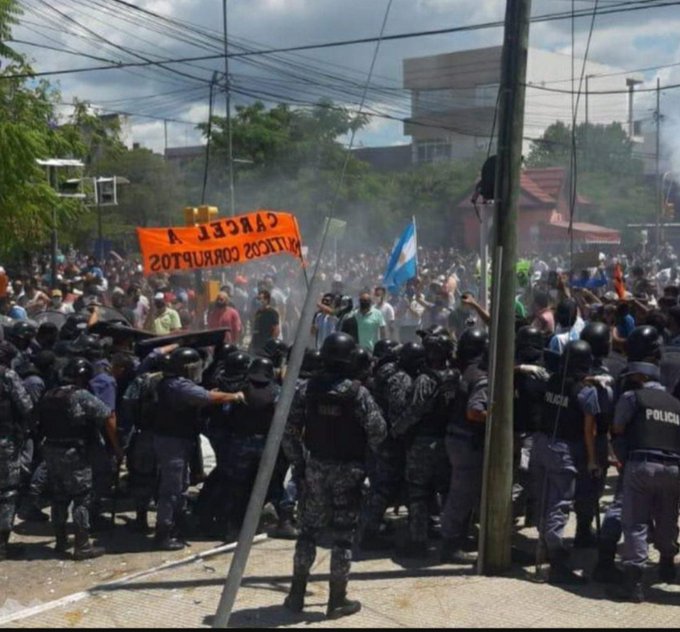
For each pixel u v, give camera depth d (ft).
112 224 163.84
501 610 22.56
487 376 25.40
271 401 28.78
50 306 52.26
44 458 27.81
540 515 24.99
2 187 71.00
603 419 25.14
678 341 29.45
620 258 126.41
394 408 26.78
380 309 56.65
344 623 21.88
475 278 93.30
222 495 29.37
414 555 26.78
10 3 75.61
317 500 22.25
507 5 25.02
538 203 149.69
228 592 14.17
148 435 29.73
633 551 22.90
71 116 116.06
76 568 26.99
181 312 60.85
